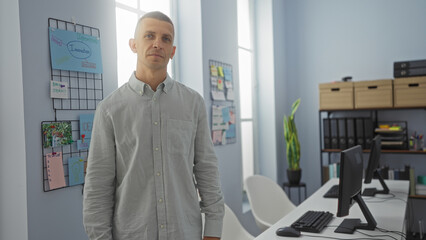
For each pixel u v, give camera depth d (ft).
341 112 14.12
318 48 14.42
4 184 5.03
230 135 10.21
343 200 5.90
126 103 4.25
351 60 13.85
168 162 4.27
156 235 4.19
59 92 5.41
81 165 5.73
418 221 12.90
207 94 9.07
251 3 13.60
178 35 9.17
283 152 14.37
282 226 6.65
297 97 14.80
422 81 11.59
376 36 13.44
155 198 4.20
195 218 4.55
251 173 13.28
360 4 13.69
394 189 9.75
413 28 12.89
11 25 4.90
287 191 14.69
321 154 13.20
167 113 4.36
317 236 6.01
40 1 5.21
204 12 9.02
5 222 5.04
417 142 12.33
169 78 4.53
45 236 5.21
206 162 4.71
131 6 7.74
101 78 6.20
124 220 4.18
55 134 5.35
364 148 12.51
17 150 4.97
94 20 6.07
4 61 4.94
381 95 12.10
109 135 4.21
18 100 4.93
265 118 13.67
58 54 5.41
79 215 5.71
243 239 7.65
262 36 13.65
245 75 13.07
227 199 10.02
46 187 5.24
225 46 10.04
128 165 4.22
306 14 14.61
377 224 6.59
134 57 7.80
